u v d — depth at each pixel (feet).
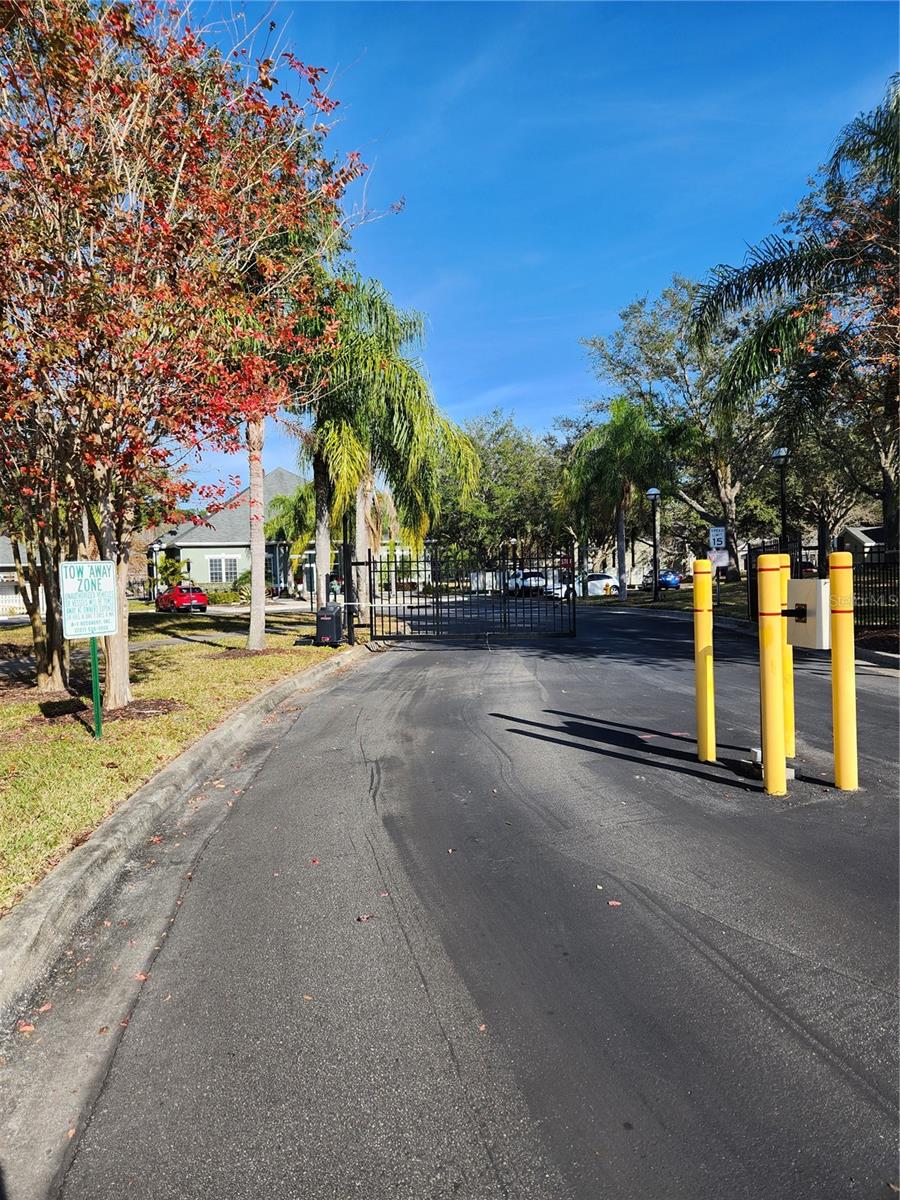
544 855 15.90
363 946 12.34
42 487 29.71
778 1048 9.53
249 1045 9.88
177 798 20.65
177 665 46.85
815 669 42.39
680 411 127.34
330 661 49.55
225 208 28.30
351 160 31.94
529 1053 9.56
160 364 26.16
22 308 26.03
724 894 13.85
